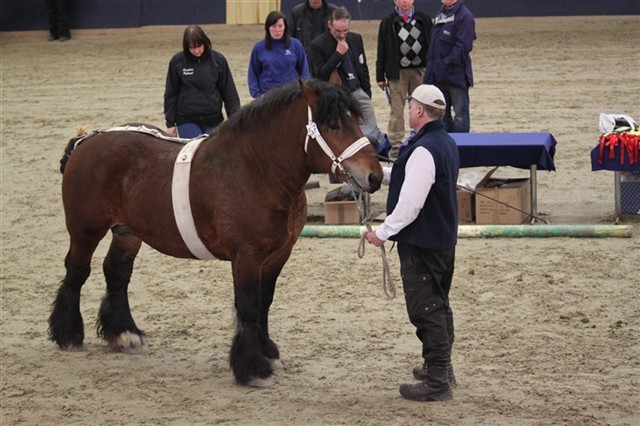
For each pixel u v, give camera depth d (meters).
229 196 7.30
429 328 6.93
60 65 23.97
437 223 6.79
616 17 25.69
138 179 7.84
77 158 8.14
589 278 9.80
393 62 15.27
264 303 7.77
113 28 27.55
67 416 7.03
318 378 7.59
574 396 7.05
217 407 7.08
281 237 7.34
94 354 8.36
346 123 6.88
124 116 18.98
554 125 16.97
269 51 12.35
